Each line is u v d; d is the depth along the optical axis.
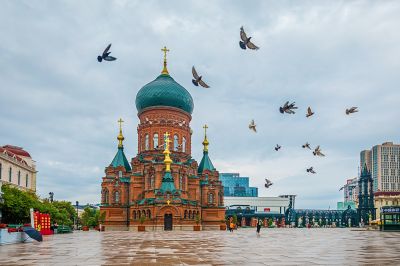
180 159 115.12
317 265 21.11
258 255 27.05
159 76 124.94
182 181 112.00
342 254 27.81
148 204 105.81
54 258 25.33
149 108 119.25
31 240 46.94
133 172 118.06
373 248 33.78
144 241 46.16
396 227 84.19
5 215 76.31
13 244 41.47
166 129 117.31
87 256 26.59
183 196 111.12
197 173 122.94
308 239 50.94
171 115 119.50
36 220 65.50
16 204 75.38
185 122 122.50
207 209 118.62
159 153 115.94
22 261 23.64
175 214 103.81
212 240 48.38
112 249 32.88
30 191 108.19
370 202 172.75
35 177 119.69
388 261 23.17
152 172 111.06
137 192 114.62
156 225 102.56
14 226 48.31
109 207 114.88
